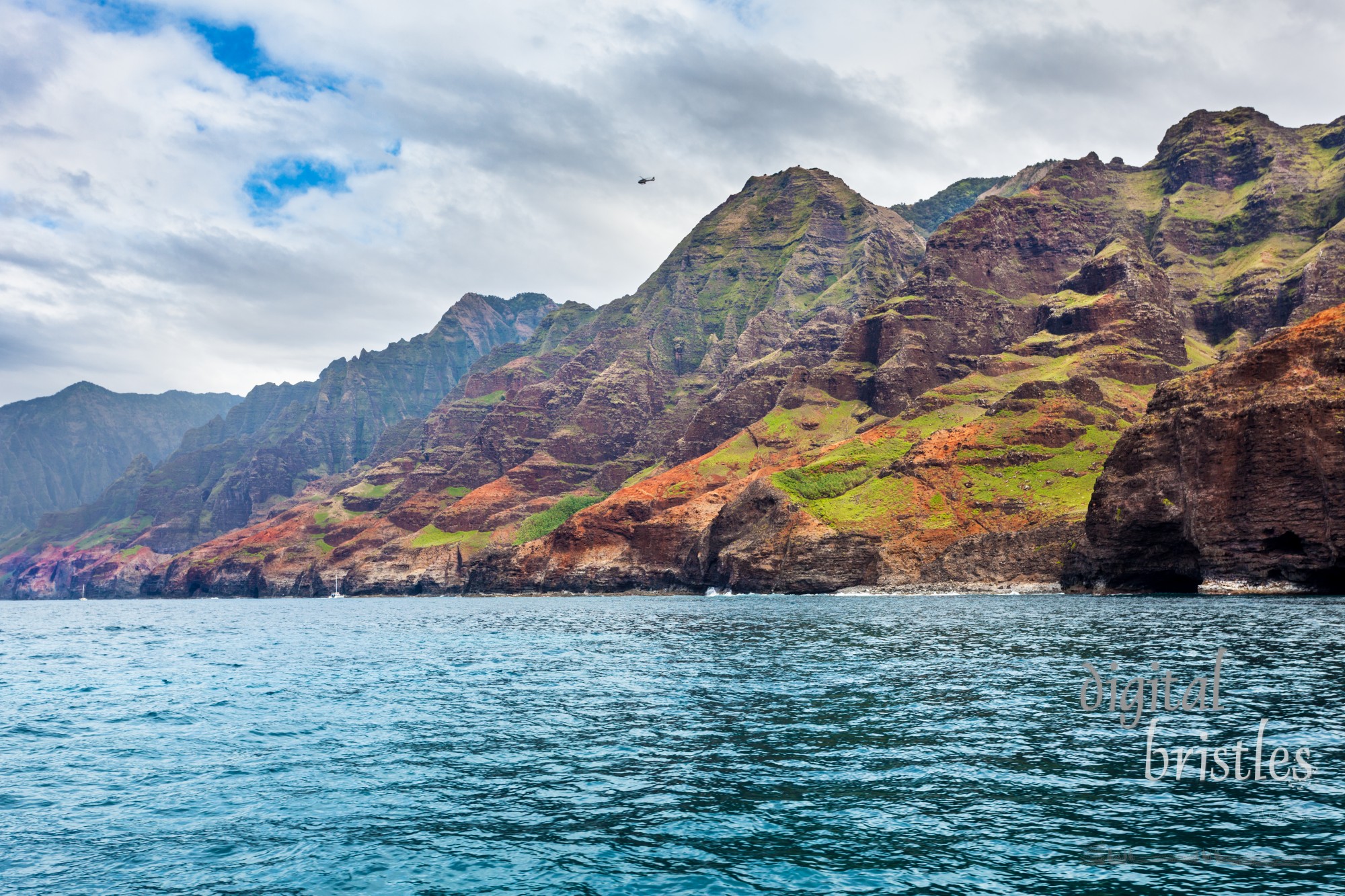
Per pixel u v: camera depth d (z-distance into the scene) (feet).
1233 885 65.46
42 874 73.97
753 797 90.48
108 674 209.05
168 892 70.08
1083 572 491.31
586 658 223.10
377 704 153.69
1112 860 71.05
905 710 132.36
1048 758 101.76
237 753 115.75
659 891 67.87
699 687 163.63
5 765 111.04
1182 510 429.79
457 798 93.09
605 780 98.58
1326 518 367.86
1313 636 207.10
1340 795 84.89
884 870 70.54
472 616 490.90
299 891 69.82
